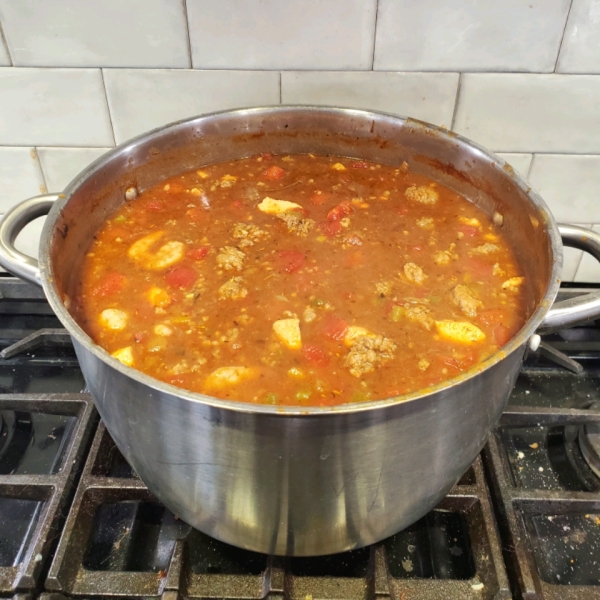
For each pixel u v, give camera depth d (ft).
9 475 3.15
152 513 3.23
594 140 4.42
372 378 2.90
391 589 2.75
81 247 3.56
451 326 3.11
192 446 2.30
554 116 4.31
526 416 3.52
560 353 4.07
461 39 3.97
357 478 2.36
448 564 3.05
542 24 3.89
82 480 3.11
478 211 3.95
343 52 4.05
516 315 3.26
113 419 2.55
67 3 3.83
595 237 3.10
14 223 3.03
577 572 3.04
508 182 3.60
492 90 4.21
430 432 2.32
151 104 4.30
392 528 2.77
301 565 3.00
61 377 4.03
